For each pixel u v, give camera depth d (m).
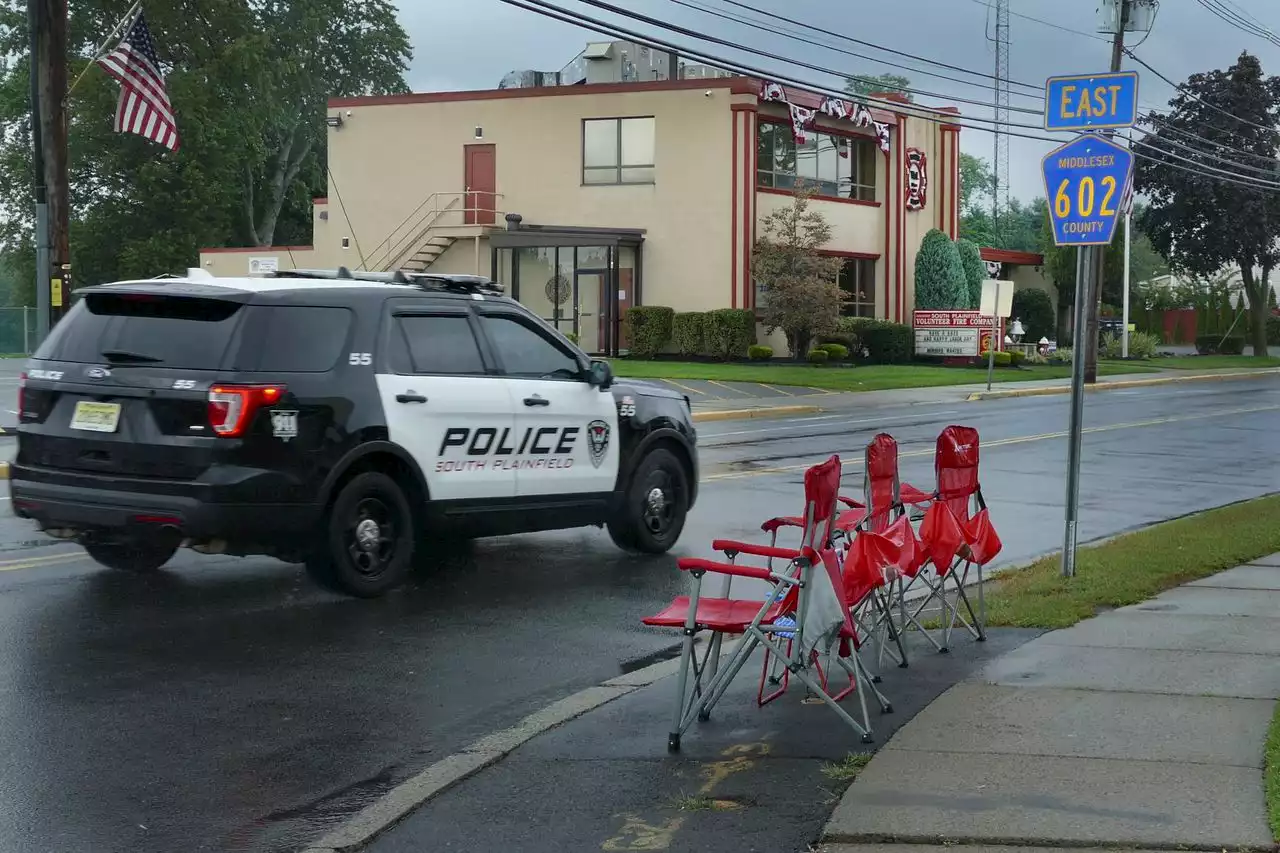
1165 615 8.77
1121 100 9.49
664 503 11.55
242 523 8.62
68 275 21.70
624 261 42.50
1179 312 79.38
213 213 57.84
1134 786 5.37
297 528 8.87
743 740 6.31
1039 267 66.06
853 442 22.12
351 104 44.34
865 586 6.58
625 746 6.26
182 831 5.28
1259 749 5.83
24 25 57.84
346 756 6.23
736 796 5.54
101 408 8.84
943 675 7.38
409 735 6.57
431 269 43.75
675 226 41.94
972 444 8.18
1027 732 6.15
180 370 8.71
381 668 7.79
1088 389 40.25
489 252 43.00
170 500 8.57
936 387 37.81
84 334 9.16
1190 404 33.47
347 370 9.13
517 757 6.11
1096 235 9.62
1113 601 9.22
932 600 9.49
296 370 8.88
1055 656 7.66
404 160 44.03
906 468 18.14
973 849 4.81
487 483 10.01
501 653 8.21
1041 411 30.16
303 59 62.22
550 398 10.42
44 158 21.41
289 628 8.66
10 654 7.89
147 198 56.81
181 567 10.48
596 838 5.13
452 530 9.91
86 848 5.09
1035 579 10.04
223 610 9.09
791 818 5.27
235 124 57.31
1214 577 10.20
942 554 7.76
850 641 6.39
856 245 46.06
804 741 6.27
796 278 40.69
